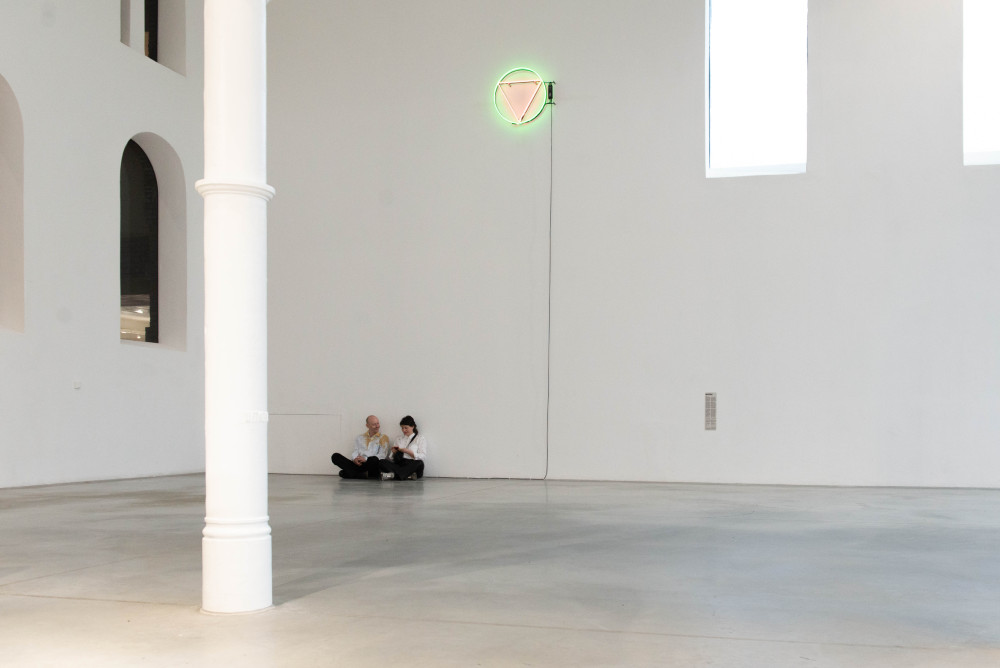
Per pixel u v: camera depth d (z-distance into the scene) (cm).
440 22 1351
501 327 1309
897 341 1194
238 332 407
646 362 1262
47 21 1080
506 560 543
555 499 955
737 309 1239
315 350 1369
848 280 1210
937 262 1188
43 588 458
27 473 1048
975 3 1213
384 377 1344
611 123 1290
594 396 1275
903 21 1208
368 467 1254
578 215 1293
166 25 1340
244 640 353
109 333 1171
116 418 1181
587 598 432
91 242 1144
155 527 697
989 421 1166
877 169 1209
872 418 1196
